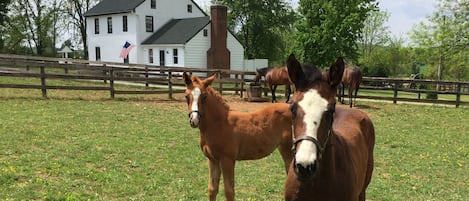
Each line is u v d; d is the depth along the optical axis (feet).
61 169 22.71
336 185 10.63
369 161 15.39
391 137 37.42
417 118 50.26
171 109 49.21
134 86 73.05
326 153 10.25
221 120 17.70
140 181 21.61
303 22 98.89
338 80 9.75
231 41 117.19
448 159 29.55
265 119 18.57
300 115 9.43
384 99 64.75
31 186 19.60
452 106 62.28
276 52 155.43
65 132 32.68
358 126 14.65
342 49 94.68
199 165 25.68
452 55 104.37
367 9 93.20
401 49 179.93
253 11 146.72
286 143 18.93
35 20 159.94
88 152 27.07
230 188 17.70
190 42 107.14
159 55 114.01
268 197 20.57
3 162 23.17
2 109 40.93
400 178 24.45
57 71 93.40
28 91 55.36
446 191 22.27
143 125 38.17
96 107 46.32
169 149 29.55
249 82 67.26
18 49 159.53
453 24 102.22
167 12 123.13
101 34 128.57
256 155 18.61
